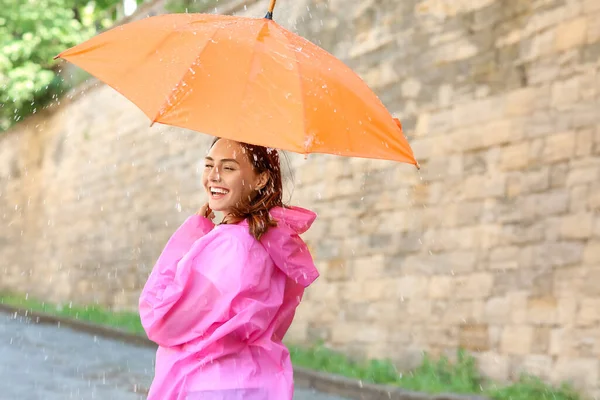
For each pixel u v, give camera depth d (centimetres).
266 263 266
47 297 2172
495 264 867
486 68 908
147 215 1733
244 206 272
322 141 262
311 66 279
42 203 2259
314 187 1174
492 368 851
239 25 284
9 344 1201
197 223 278
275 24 294
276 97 262
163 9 1759
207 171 279
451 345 912
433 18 992
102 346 1255
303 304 1170
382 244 1039
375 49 1092
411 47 1027
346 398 866
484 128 901
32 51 2281
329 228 1139
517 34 870
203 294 258
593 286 757
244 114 257
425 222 973
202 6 1620
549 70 828
